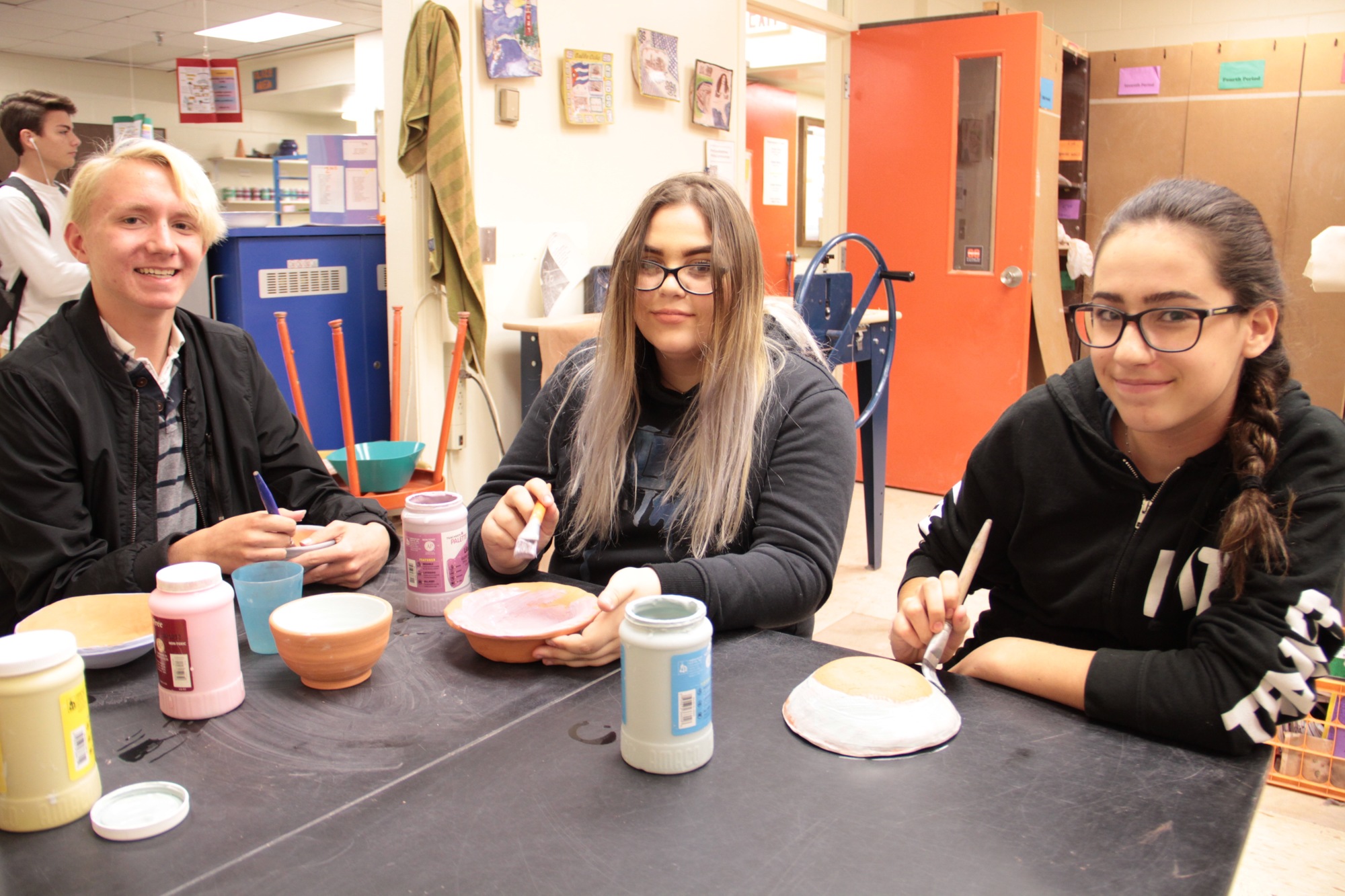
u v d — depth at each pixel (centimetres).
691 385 138
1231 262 91
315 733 89
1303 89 479
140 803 76
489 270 309
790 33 639
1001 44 406
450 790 78
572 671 102
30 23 723
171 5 669
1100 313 98
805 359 141
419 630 114
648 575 107
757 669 103
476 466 316
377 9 692
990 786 79
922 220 436
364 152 310
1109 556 113
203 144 956
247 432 157
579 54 324
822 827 73
